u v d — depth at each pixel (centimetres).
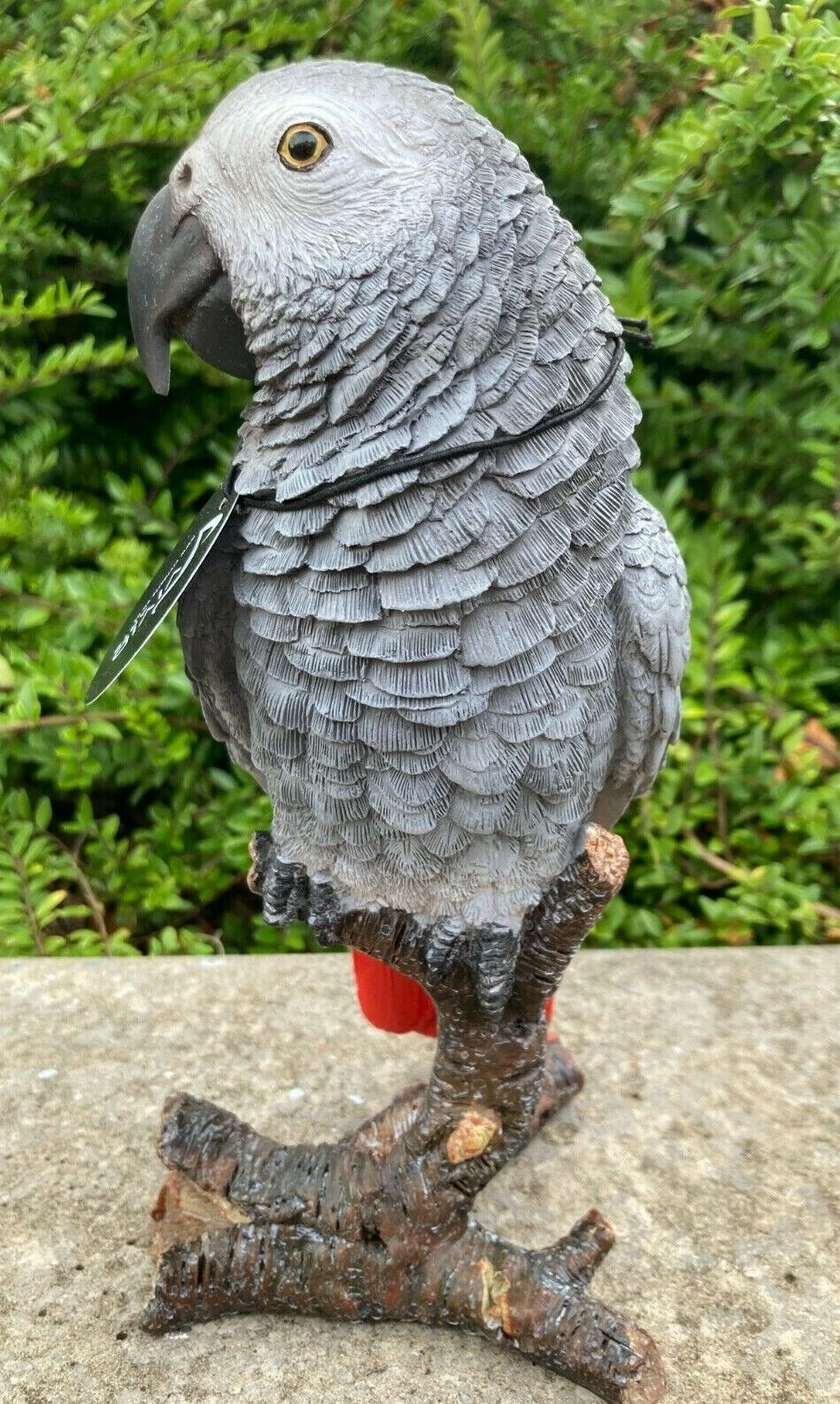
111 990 148
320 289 71
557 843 86
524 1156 125
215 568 81
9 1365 100
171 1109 109
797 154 152
